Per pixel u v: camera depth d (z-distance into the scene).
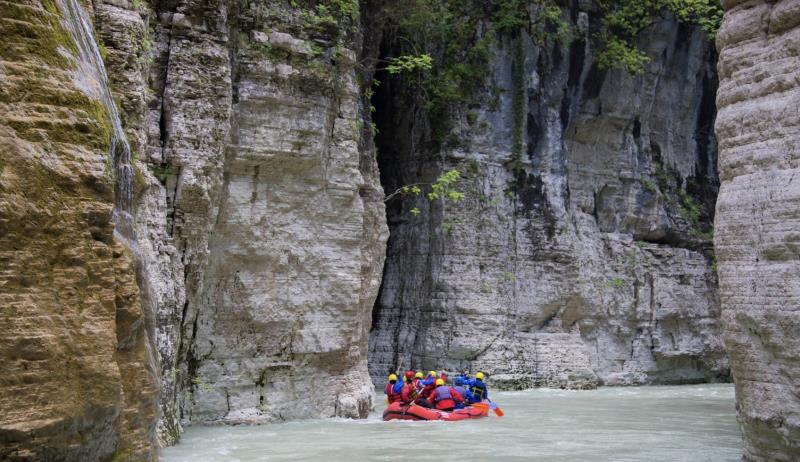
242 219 14.86
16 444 5.29
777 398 8.12
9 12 5.88
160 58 13.33
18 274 5.49
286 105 15.30
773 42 8.44
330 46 16.00
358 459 11.24
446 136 24.83
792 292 7.88
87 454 5.82
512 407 19.23
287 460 11.05
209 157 13.52
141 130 10.52
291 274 15.48
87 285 5.86
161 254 11.96
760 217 8.28
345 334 16.05
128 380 6.51
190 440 12.69
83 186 5.96
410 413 15.83
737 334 8.57
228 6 14.64
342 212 16.17
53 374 5.52
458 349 23.86
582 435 14.00
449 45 24.83
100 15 10.19
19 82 5.80
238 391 14.75
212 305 14.62
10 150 5.61
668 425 15.59
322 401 15.80
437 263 24.56
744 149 8.60
